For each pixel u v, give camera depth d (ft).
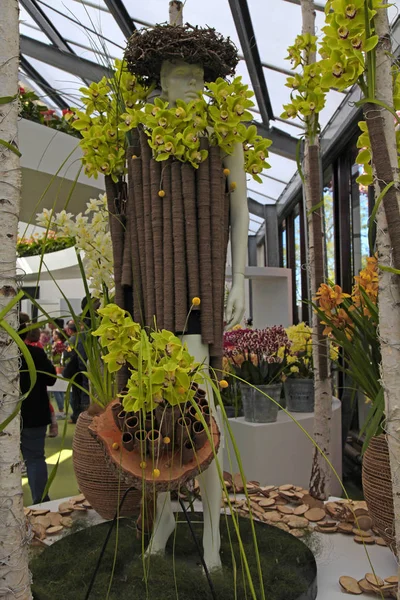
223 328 5.10
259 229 35.96
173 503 6.86
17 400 3.18
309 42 6.99
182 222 4.76
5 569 3.09
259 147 5.59
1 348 3.13
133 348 3.61
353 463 12.94
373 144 3.54
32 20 17.57
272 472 8.77
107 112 5.68
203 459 3.67
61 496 10.69
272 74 14.60
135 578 4.50
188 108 4.75
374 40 3.46
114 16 14.57
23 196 15.35
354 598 4.54
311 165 7.52
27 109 14.21
